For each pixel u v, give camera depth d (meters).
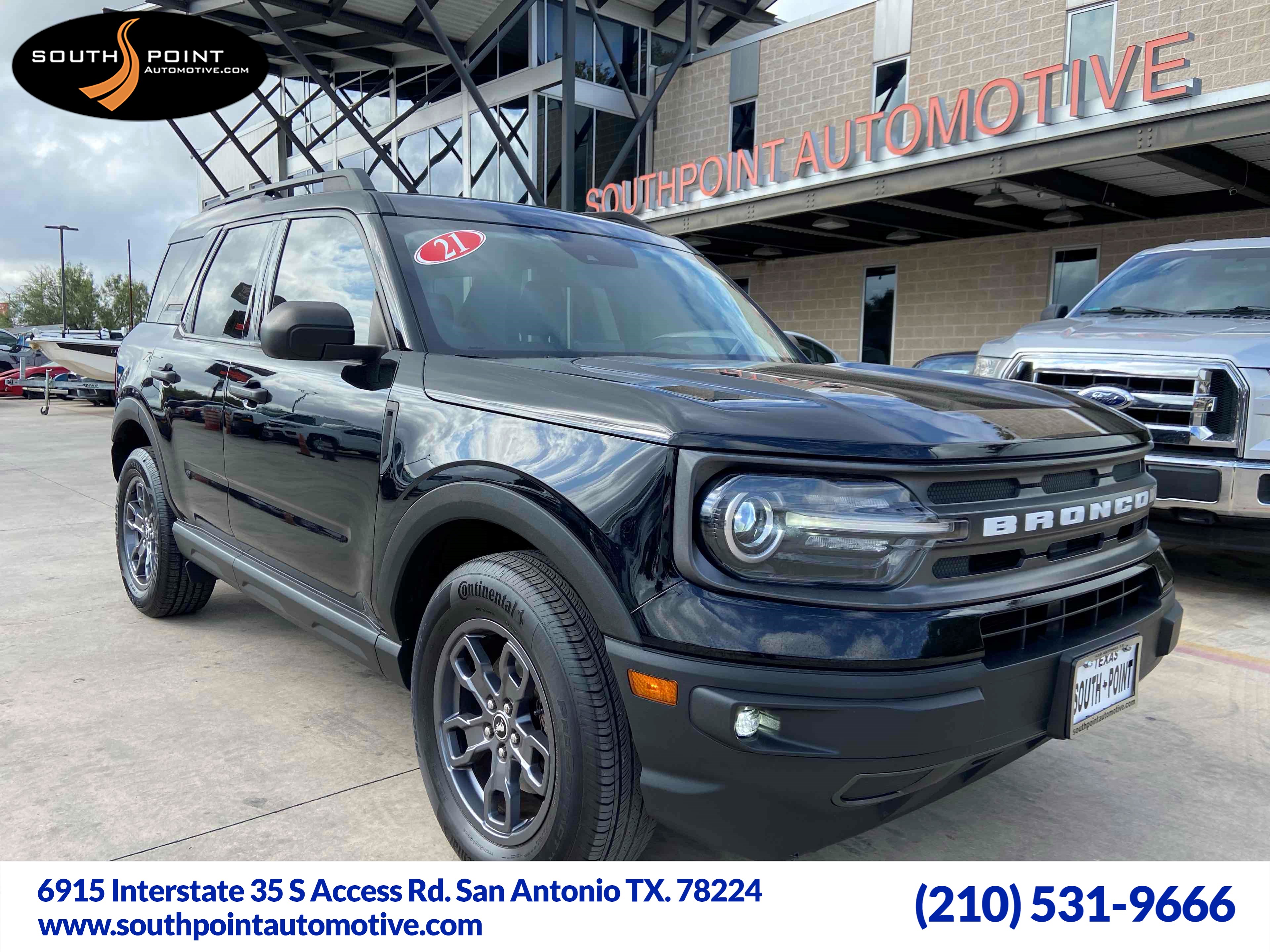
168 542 3.98
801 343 5.46
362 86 22.94
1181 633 4.34
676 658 1.77
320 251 3.07
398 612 2.49
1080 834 2.57
